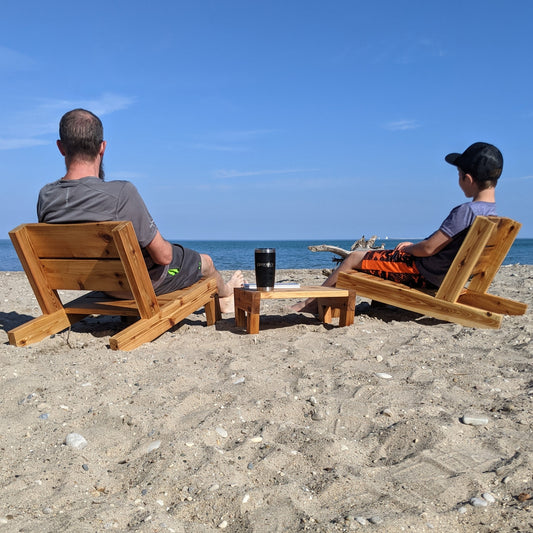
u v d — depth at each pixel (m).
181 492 1.94
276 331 4.64
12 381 3.12
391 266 5.16
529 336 4.29
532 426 2.50
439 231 4.71
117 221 3.77
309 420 2.62
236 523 1.76
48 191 3.98
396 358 3.66
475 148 4.77
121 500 1.88
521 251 50.28
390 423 2.56
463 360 3.64
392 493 1.92
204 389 3.06
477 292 5.39
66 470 2.08
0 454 2.25
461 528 1.73
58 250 4.07
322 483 1.99
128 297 4.61
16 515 1.78
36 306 6.31
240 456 2.21
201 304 4.76
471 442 2.34
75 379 3.20
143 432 2.47
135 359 3.58
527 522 1.74
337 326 4.90
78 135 3.85
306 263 25.00
